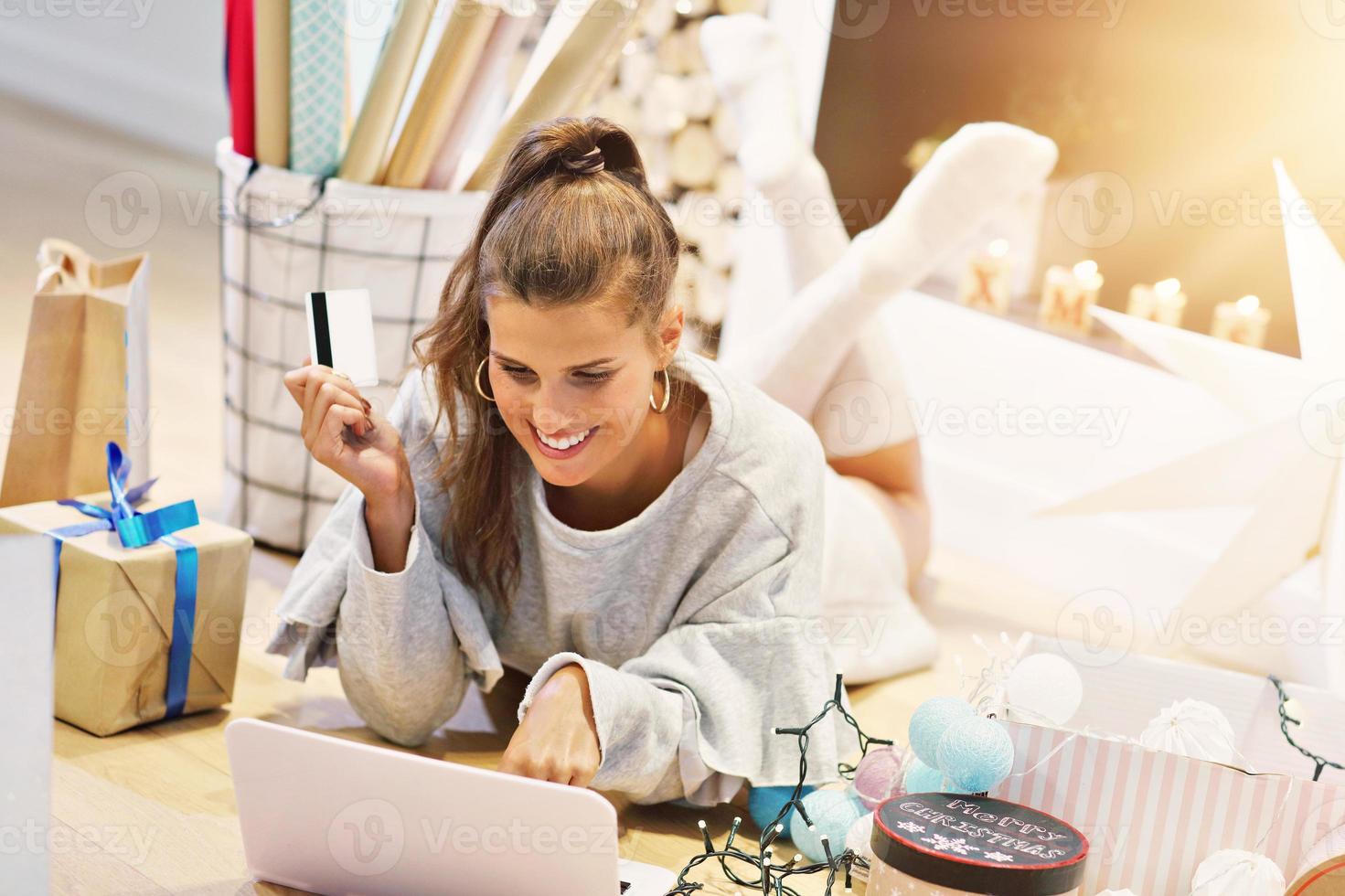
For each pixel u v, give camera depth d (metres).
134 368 1.71
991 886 0.96
